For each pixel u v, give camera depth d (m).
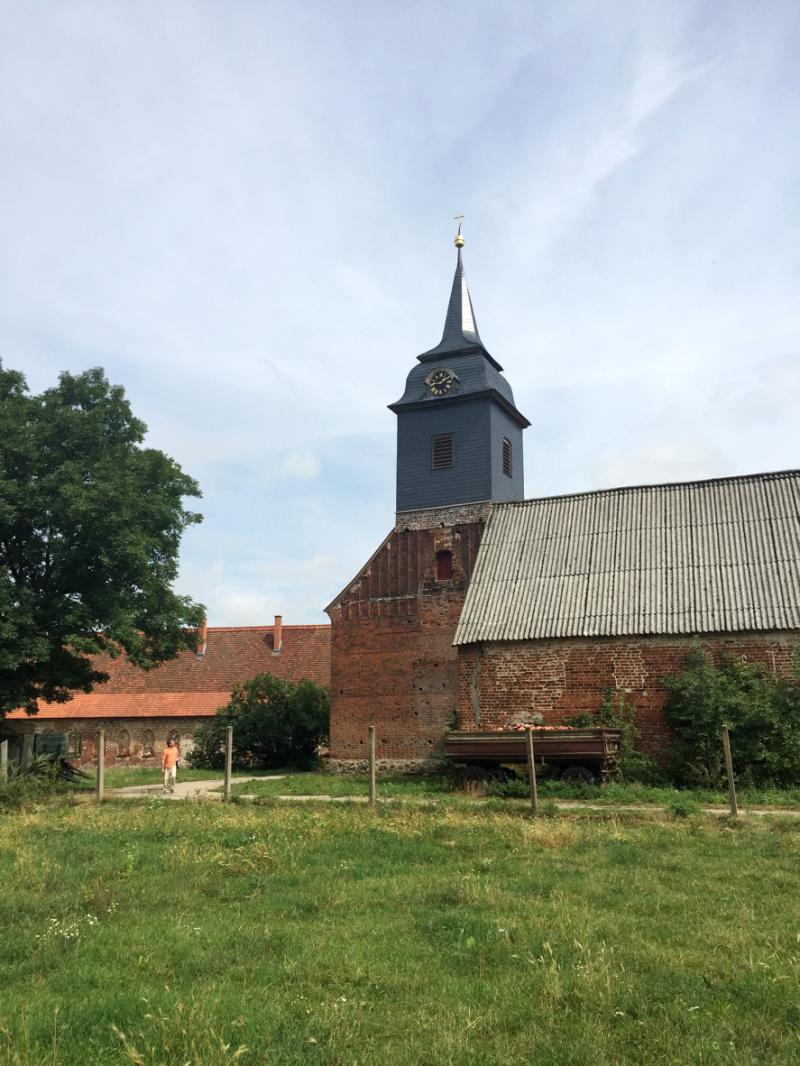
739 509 28.75
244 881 11.77
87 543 27.30
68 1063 5.87
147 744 46.44
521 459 38.94
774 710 23.27
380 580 35.25
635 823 17.17
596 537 30.08
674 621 25.88
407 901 10.48
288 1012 6.77
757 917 9.64
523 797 21.86
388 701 33.88
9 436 27.41
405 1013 6.80
